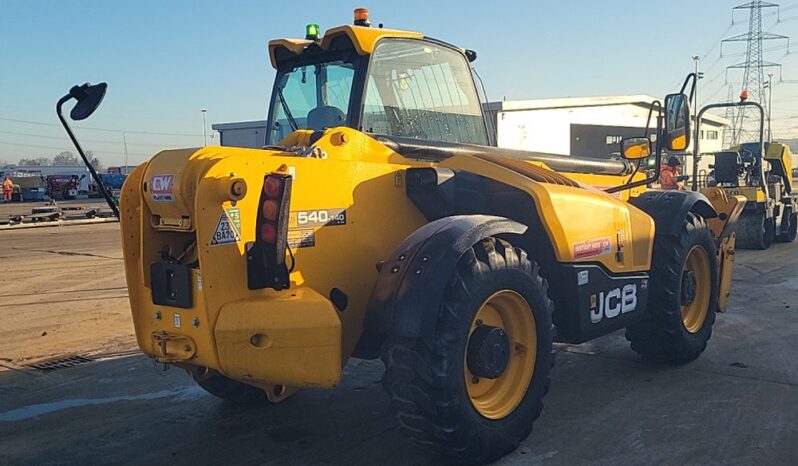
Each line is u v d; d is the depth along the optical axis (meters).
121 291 9.23
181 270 3.27
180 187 3.17
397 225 3.87
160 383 5.18
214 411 4.53
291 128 4.64
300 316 3.12
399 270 3.33
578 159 5.43
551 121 28.03
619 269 4.50
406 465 3.60
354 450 3.81
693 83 4.94
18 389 5.09
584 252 4.18
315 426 4.21
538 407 3.78
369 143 3.84
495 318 3.69
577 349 5.84
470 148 4.52
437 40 4.61
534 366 3.75
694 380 4.95
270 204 3.08
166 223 3.38
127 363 5.75
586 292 4.20
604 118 29.97
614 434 3.95
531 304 3.70
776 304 7.66
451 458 3.45
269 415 4.43
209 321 3.13
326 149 3.62
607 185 5.74
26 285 9.85
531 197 3.99
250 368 3.13
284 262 3.14
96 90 3.46
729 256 6.21
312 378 3.15
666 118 5.08
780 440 3.82
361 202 3.68
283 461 3.70
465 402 3.33
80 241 16.75
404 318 3.20
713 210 5.64
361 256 3.68
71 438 4.11
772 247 13.91
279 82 4.72
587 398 4.59
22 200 45.25
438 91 4.62
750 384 4.82
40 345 6.38
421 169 3.85
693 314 5.44
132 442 4.03
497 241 3.64
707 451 3.69
